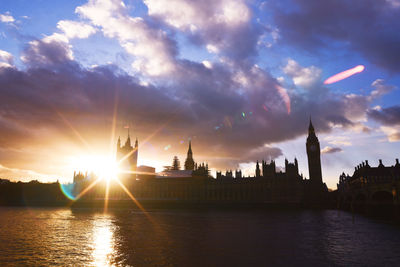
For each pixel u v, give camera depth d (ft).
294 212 369.09
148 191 596.70
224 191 532.73
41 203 615.98
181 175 652.48
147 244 121.70
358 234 151.23
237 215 309.83
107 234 153.38
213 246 116.47
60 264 88.58
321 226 190.90
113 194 629.92
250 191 509.76
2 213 347.56
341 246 116.26
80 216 297.12
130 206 557.74
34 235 151.23
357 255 99.50
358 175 437.58
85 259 94.89
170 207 523.70
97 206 570.87
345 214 318.24
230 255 99.60
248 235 148.36
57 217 282.56
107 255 100.48
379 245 118.32
